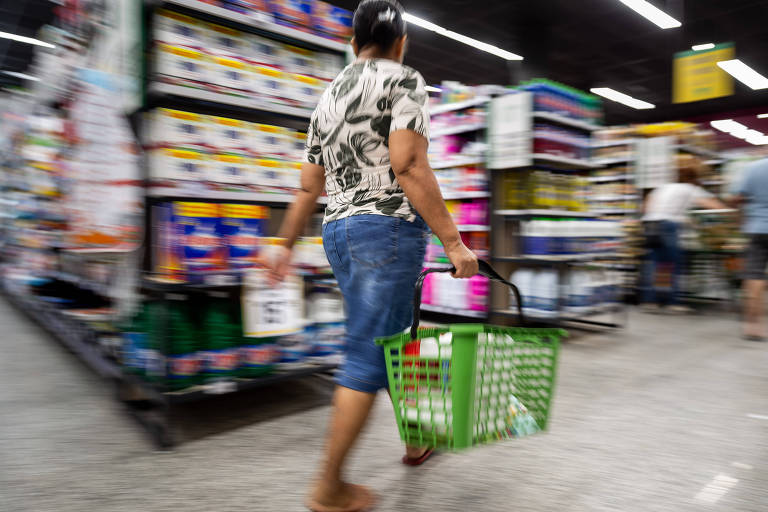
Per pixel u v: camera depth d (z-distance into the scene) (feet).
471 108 12.42
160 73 5.65
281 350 6.82
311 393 7.83
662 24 25.64
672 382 8.50
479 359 3.49
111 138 6.73
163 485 4.86
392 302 3.98
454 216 13.10
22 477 5.01
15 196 12.96
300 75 6.92
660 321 14.75
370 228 3.96
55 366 9.16
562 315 11.81
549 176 12.08
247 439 6.03
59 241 9.48
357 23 4.27
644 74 35.09
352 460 5.43
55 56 9.17
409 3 24.09
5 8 25.02
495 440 3.72
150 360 6.12
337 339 7.39
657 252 16.34
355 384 4.00
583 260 12.01
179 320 5.92
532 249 11.60
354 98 4.01
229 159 6.24
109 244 6.78
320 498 4.18
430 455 5.47
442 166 13.00
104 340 7.57
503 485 4.92
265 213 6.57
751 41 28.50
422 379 3.61
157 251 6.14
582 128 12.63
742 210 12.39
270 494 4.70
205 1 5.76
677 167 16.34
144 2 5.59
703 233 17.75
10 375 8.57
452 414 3.43
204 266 5.98
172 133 5.80
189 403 7.29
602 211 18.42
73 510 4.38
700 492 4.82
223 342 6.25
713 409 7.17
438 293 13.52
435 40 29.27
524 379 4.01
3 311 14.37
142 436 6.10
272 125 6.85
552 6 24.17
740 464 5.43
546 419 4.15
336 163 4.18
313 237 7.09
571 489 4.85
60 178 9.11
